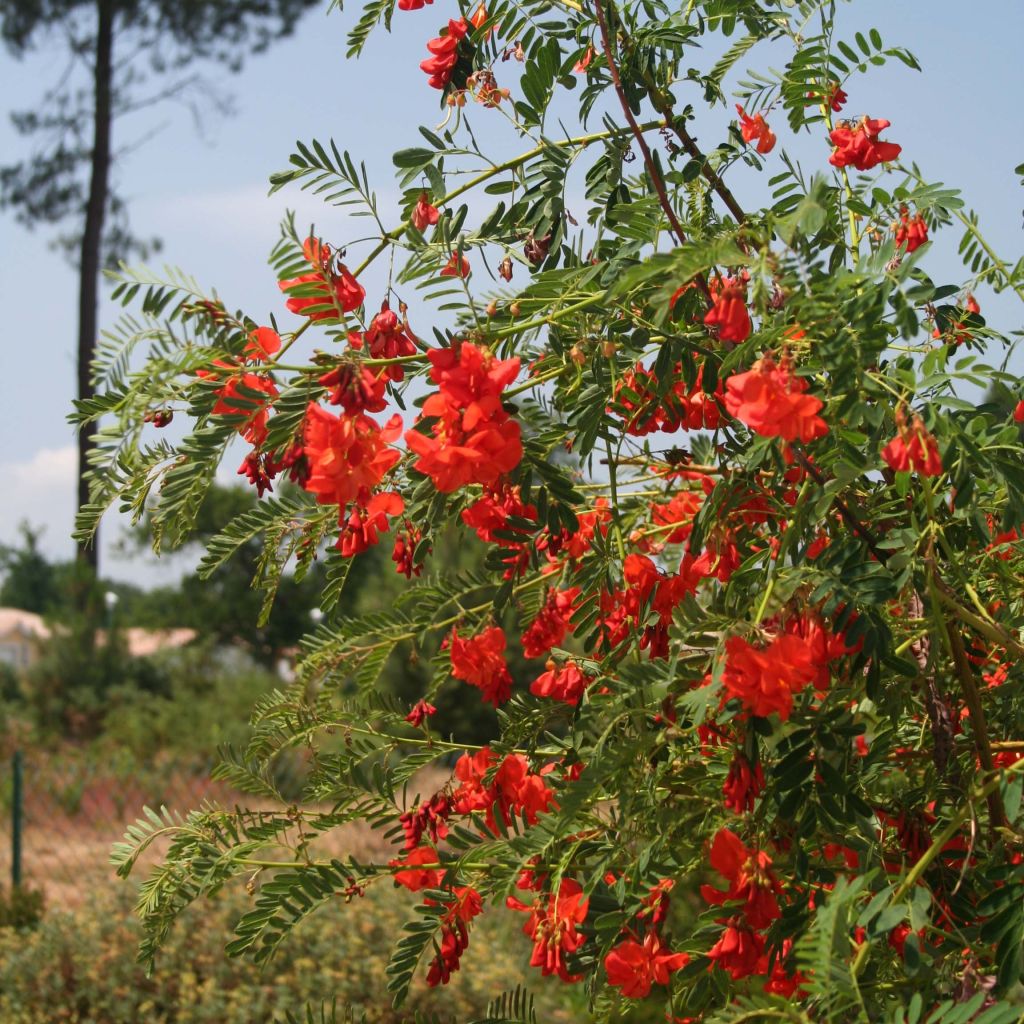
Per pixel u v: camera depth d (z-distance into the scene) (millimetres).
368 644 2562
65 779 11453
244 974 5805
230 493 12570
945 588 1687
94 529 1611
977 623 1641
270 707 2215
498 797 2088
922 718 2111
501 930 6719
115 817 11164
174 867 2037
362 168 1771
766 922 1596
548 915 1803
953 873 1714
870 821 1672
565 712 2061
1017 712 1809
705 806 1915
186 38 19594
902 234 2039
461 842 1948
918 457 1451
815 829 1613
